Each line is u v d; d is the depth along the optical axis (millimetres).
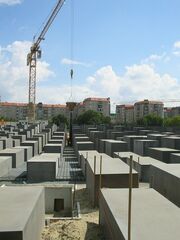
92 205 19422
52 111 181375
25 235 9836
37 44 114188
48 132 66312
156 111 158125
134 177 19344
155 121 105625
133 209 11594
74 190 22219
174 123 99125
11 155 31562
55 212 21031
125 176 19094
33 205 11789
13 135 51281
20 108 178875
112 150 36281
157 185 20359
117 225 10133
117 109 182125
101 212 13891
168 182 18250
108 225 11977
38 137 50062
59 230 14023
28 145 41500
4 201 12383
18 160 32906
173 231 9516
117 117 181875
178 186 16719
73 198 21516
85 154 30125
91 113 122312
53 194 21391
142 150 36469
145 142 36844
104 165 21797
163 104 158875
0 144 37781
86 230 13836
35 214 11992
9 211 11102
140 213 11141
